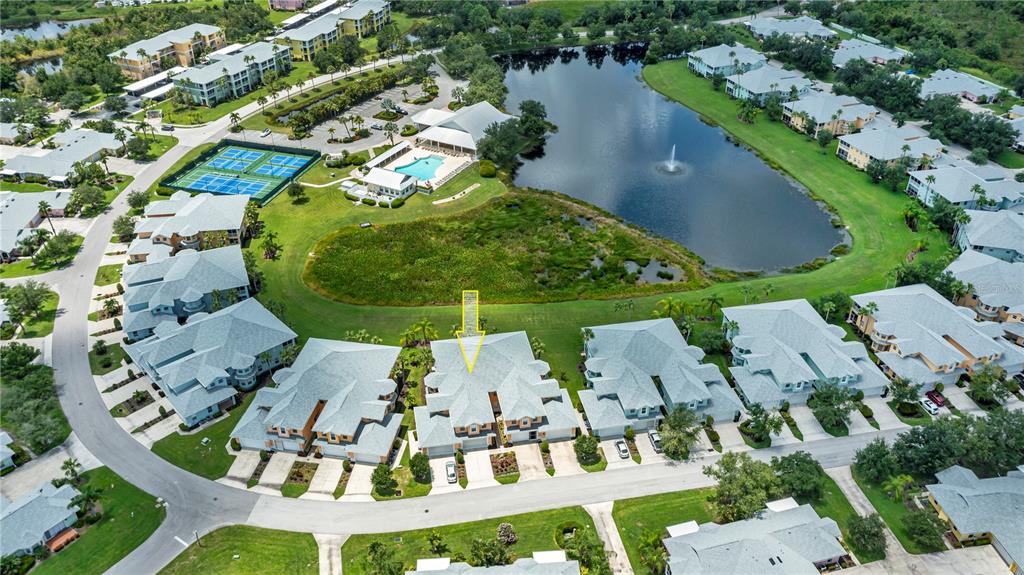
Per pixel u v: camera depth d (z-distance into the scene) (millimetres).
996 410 128500
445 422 131000
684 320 159750
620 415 133375
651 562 106062
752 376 142625
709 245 197375
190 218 193000
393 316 168250
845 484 123250
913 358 147625
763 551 103125
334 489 123312
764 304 159750
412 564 109000
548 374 148000
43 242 194375
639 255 191875
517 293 176625
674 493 121938
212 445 132000
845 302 164500
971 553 110500
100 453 130125
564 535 114312
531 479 125125
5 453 126562
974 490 115125
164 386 142125
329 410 132000
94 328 163500
